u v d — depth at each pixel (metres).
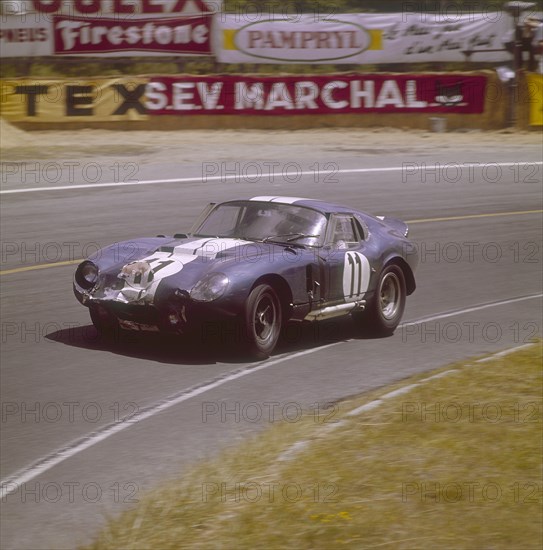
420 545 5.52
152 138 34.31
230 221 11.92
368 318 12.38
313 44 38.31
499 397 8.77
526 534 5.70
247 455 7.20
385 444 7.35
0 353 10.85
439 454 7.09
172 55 37.50
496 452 7.14
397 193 25.33
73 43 37.47
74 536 6.20
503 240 20.64
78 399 9.18
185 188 24.59
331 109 37.03
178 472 7.25
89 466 7.46
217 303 10.15
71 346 11.16
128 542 5.66
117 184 24.84
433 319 13.86
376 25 38.34
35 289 14.48
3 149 30.09
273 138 35.06
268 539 5.56
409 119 37.38
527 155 32.53
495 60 38.44
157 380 9.85
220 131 36.19
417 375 10.07
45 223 20.02
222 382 9.83
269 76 36.50
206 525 5.80
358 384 9.98
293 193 24.45
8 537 6.20
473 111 37.56
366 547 5.47
